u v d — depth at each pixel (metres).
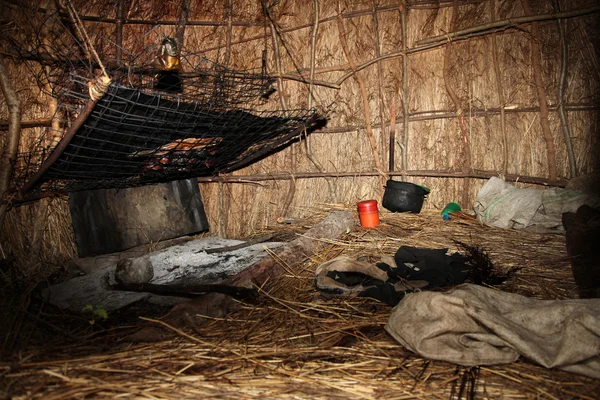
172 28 2.33
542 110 2.10
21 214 1.89
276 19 2.41
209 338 1.25
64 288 1.65
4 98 1.81
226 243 2.11
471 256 1.62
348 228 2.11
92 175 1.91
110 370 1.05
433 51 2.27
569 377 1.01
